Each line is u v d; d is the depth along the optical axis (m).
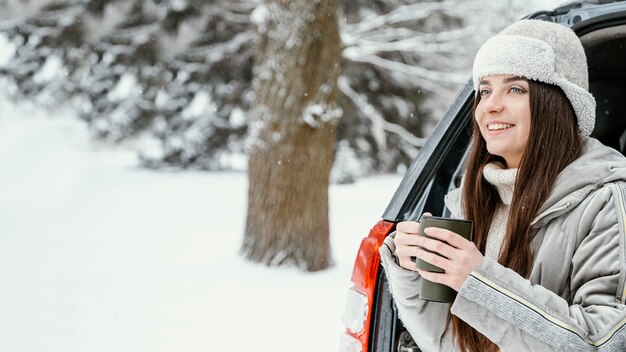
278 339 4.64
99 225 10.03
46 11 26.03
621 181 1.36
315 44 6.74
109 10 23.22
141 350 4.47
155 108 22.38
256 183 6.91
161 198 13.95
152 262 7.21
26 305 5.52
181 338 4.68
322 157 6.80
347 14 18.08
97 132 23.95
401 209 1.85
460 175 2.04
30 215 11.03
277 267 6.71
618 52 2.20
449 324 1.62
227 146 21.50
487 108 1.54
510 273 1.28
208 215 11.27
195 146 21.23
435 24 16.09
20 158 21.23
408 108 19.95
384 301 1.78
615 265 1.27
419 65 16.36
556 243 1.40
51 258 7.52
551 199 1.43
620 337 1.21
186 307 5.42
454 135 1.93
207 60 20.44
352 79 19.12
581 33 2.07
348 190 16.34
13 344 4.58
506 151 1.55
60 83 26.55
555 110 1.48
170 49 21.42
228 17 19.81
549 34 1.52
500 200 1.68
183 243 8.44
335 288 6.06
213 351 4.42
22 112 28.14
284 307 5.41
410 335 1.79
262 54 6.96
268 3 6.92
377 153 20.73
